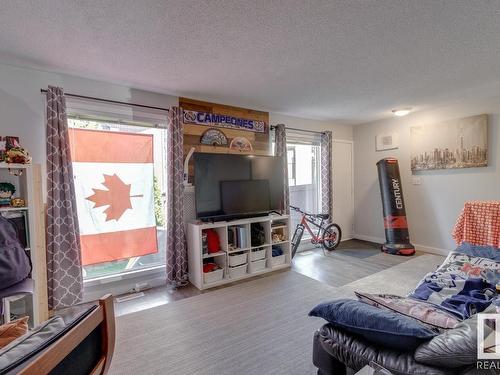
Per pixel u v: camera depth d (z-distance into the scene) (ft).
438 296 5.74
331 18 5.82
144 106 9.94
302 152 16.07
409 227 14.64
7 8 5.23
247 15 5.66
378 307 4.36
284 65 8.13
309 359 5.80
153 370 5.52
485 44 7.05
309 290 9.43
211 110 11.60
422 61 8.03
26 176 6.73
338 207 16.66
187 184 10.85
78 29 6.03
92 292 9.11
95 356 3.07
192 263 10.31
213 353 6.05
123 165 9.71
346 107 12.90
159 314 7.90
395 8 5.50
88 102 8.84
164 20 5.77
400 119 14.85
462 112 12.45
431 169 13.60
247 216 11.57
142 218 10.09
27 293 6.02
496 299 4.67
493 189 11.68
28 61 7.55
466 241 9.57
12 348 2.27
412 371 3.08
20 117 7.88
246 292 9.38
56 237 7.91
